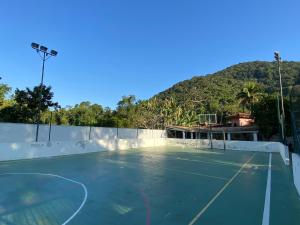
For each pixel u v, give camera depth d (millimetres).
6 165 15766
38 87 29312
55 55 24188
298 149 9969
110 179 11695
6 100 33938
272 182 11250
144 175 12844
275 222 6203
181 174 13242
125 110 52094
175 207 7445
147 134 39781
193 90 84875
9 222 6191
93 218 6484
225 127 40750
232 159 20672
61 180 11367
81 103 65875
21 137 22844
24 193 9008
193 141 37375
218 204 7789
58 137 26078
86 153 24875
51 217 6551
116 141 30203
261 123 32875
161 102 68250
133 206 7527
